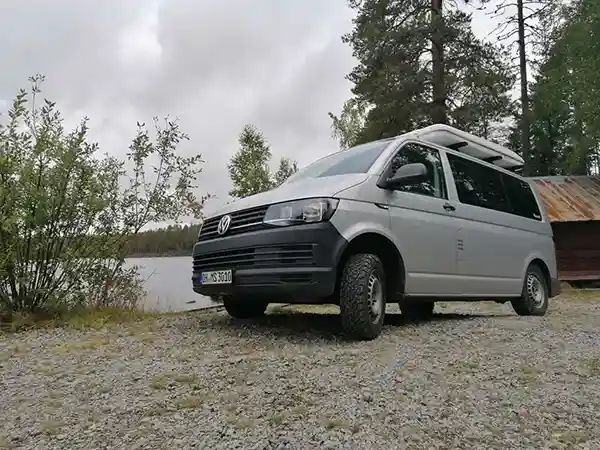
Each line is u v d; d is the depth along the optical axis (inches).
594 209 512.1
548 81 674.2
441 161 189.0
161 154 246.7
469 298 189.8
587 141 630.5
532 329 164.1
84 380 101.6
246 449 65.7
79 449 66.6
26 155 196.9
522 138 779.4
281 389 92.0
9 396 92.0
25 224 192.5
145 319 200.8
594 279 541.0
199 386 94.5
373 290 145.8
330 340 142.5
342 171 168.4
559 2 684.7
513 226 218.1
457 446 68.4
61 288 206.1
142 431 72.2
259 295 144.8
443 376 103.1
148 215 239.1
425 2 650.2
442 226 175.5
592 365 114.7
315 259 134.1
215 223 161.2
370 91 639.8
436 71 612.4
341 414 79.0
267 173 560.4
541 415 81.7
